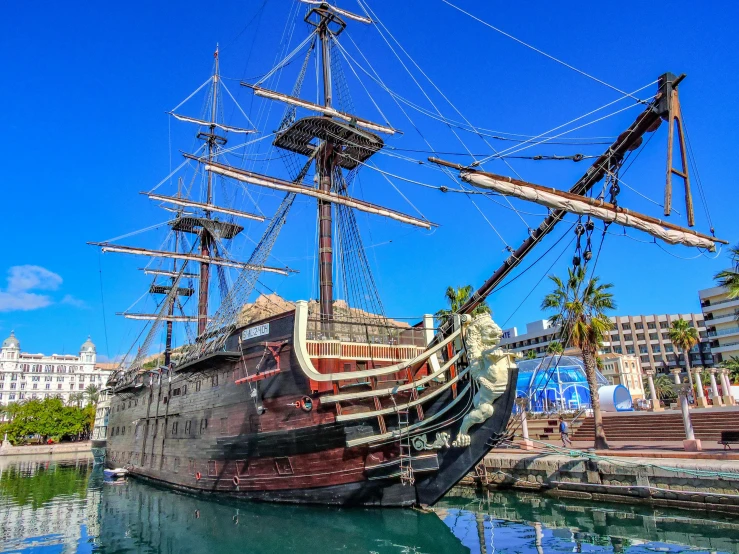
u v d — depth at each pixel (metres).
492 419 17.97
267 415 22.59
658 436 30.31
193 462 28.88
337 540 16.92
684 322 74.06
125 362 50.56
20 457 87.12
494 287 18.97
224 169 25.53
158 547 18.08
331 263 27.77
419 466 18.91
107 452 50.94
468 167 14.83
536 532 17.44
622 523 18.00
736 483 17.80
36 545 19.03
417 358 19.31
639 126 14.68
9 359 156.75
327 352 21.58
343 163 32.50
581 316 30.14
